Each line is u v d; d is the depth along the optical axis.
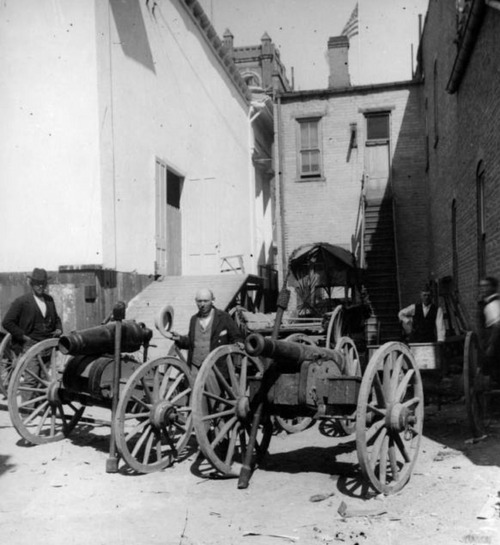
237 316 11.48
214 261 17.23
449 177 15.12
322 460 6.42
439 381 7.42
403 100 23.02
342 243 23.22
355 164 23.33
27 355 7.12
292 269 17.11
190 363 6.95
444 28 15.04
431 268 20.73
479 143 10.86
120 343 6.39
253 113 24.78
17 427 6.96
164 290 13.38
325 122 23.53
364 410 4.89
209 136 19.25
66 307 11.69
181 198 17.08
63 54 12.05
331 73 25.11
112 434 6.08
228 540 4.27
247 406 5.89
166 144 15.57
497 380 7.28
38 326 8.56
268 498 5.18
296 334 9.08
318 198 23.47
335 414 5.66
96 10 12.01
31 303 8.52
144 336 7.04
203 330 6.98
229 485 5.59
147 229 14.12
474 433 6.94
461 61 11.95
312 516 4.69
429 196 20.94
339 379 5.56
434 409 9.11
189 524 4.60
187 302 12.62
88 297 11.62
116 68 12.80
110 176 12.28
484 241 10.95
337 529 4.39
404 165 22.95
